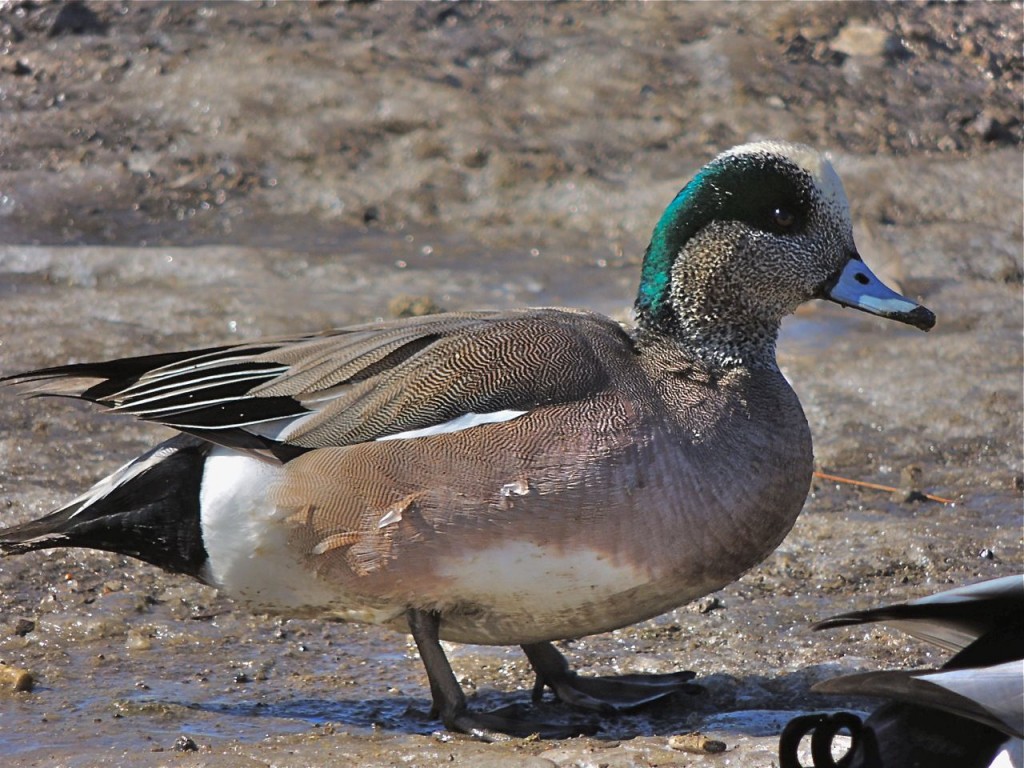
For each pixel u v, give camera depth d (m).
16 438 12.77
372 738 8.29
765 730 8.33
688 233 8.78
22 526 8.72
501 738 8.25
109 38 21.36
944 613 6.57
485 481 7.87
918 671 6.11
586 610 8.16
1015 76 21.56
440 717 8.57
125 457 12.55
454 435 7.98
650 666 9.39
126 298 15.92
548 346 8.32
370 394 8.26
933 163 19.47
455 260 17.36
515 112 20.17
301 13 22.08
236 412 8.32
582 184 18.81
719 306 8.69
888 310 8.85
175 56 20.94
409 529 7.95
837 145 19.67
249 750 8.03
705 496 8.05
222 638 9.78
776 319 8.86
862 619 6.52
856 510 12.00
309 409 8.33
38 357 14.31
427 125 19.80
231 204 18.45
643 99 20.41
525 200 18.69
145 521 8.45
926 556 11.05
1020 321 16.14
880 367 14.88
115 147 19.27
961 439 13.42
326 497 8.07
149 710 8.62
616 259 17.53
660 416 8.13
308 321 15.38
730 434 8.25
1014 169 19.45
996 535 11.48
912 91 20.89
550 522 7.84
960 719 6.23
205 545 8.41
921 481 12.55
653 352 8.70
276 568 8.30
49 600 10.13
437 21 22.02
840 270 8.95
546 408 8.04
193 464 8.44
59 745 8.09
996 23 22.59
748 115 20.11
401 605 8.26
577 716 8.74
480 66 21.05
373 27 21.83
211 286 16.41
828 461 13.01
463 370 8.21
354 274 16.80
